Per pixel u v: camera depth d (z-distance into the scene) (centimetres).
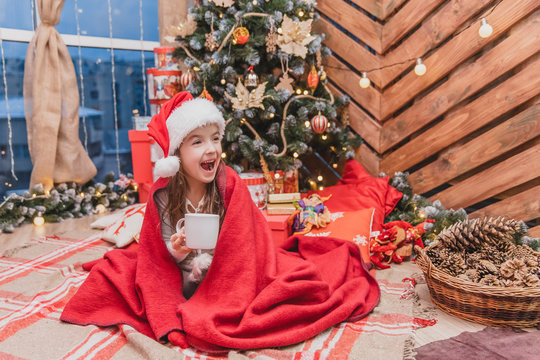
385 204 249
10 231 262
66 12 304
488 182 231
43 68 277
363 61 274
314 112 263
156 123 143
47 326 145
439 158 251
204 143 141
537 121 210
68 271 195
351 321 149
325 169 310
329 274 174
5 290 175
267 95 235
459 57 231
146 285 143
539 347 129
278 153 265
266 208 248
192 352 131
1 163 286
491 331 142
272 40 236
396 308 159
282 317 137
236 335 132
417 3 243
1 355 127
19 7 284
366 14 279
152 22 341
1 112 282
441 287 155
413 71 251
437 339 139
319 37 258
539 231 214
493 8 215
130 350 131
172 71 288
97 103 325
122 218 238
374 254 211
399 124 265
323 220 222
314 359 126
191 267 155
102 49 321
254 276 146
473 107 231
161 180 152
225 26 240
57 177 293
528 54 209
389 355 127
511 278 146
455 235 169
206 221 126
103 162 334
